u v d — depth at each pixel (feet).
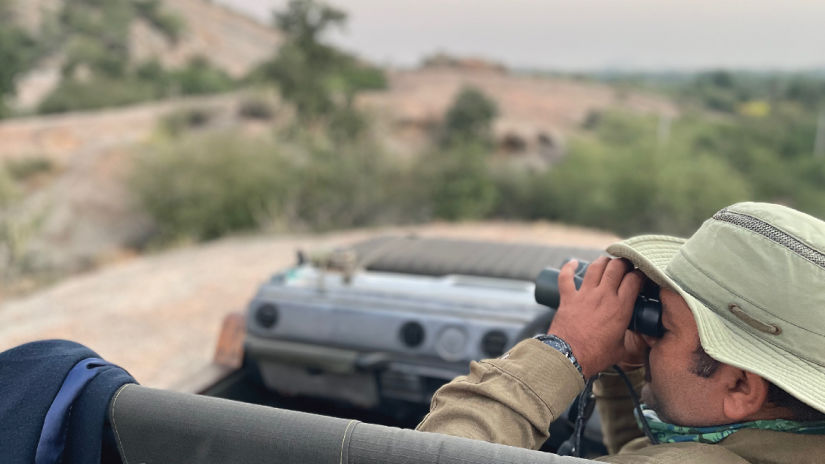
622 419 4.35
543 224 41.65
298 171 43.93
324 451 2.65
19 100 184.44
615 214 49.29
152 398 2.98
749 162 99.35
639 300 3.35
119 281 24.50
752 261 3.02
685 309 3.17
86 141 86.28
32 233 41.65
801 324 2.90
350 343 6.79
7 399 3.18
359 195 43.19
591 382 3.78
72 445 3.09
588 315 3.33
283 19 62.34
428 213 44.96
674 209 47.85
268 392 7.50
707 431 3.31
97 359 3.34
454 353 6.41
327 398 7.14
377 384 6.86
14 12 245.65
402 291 6.84
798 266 2.91
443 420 3.13
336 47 63.46
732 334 3.03
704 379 3.17
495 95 202.08
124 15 268.41
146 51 273.33
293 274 7.54
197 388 6.72
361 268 7.59
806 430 3.10
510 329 6.20
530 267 7.22
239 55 319.27
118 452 3.12
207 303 21.36
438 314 6.51
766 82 401.49
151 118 101.14
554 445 5.90
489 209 47.37
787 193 93.86
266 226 40.34
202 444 2.84
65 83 141.38
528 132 104.68
